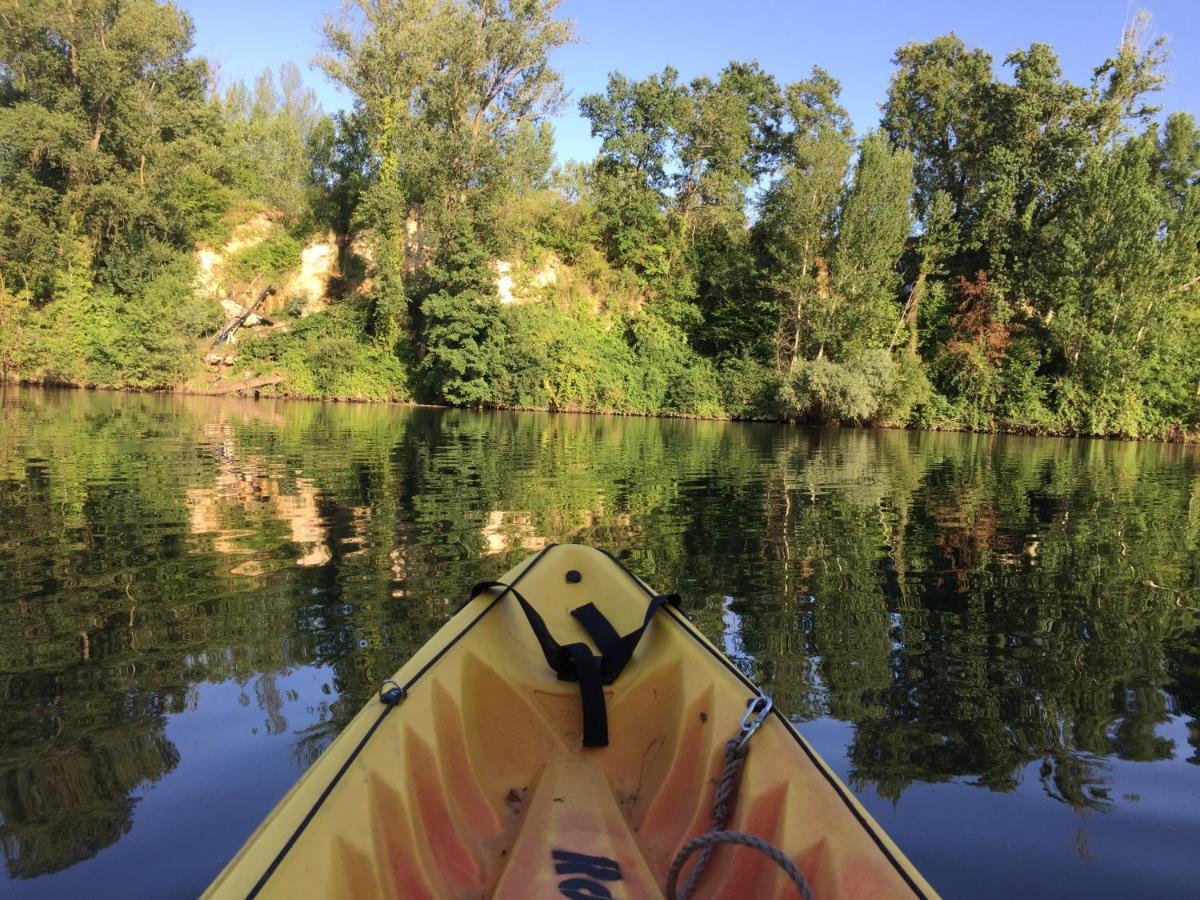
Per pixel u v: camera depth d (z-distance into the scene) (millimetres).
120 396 22172
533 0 26250
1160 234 25062
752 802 1956
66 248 24906
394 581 4859
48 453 9961
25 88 26484
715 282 29641
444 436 14734
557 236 30500
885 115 31891
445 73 25750
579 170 31531
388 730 2105
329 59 26016
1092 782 2781
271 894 1471
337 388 26203
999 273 27266
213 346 26625
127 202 25453
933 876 2254
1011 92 28109
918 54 31359
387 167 26297
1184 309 25438
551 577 3334
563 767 2406
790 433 20984
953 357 26188
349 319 27469
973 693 3529
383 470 9672
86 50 25578
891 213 25484
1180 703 3457
